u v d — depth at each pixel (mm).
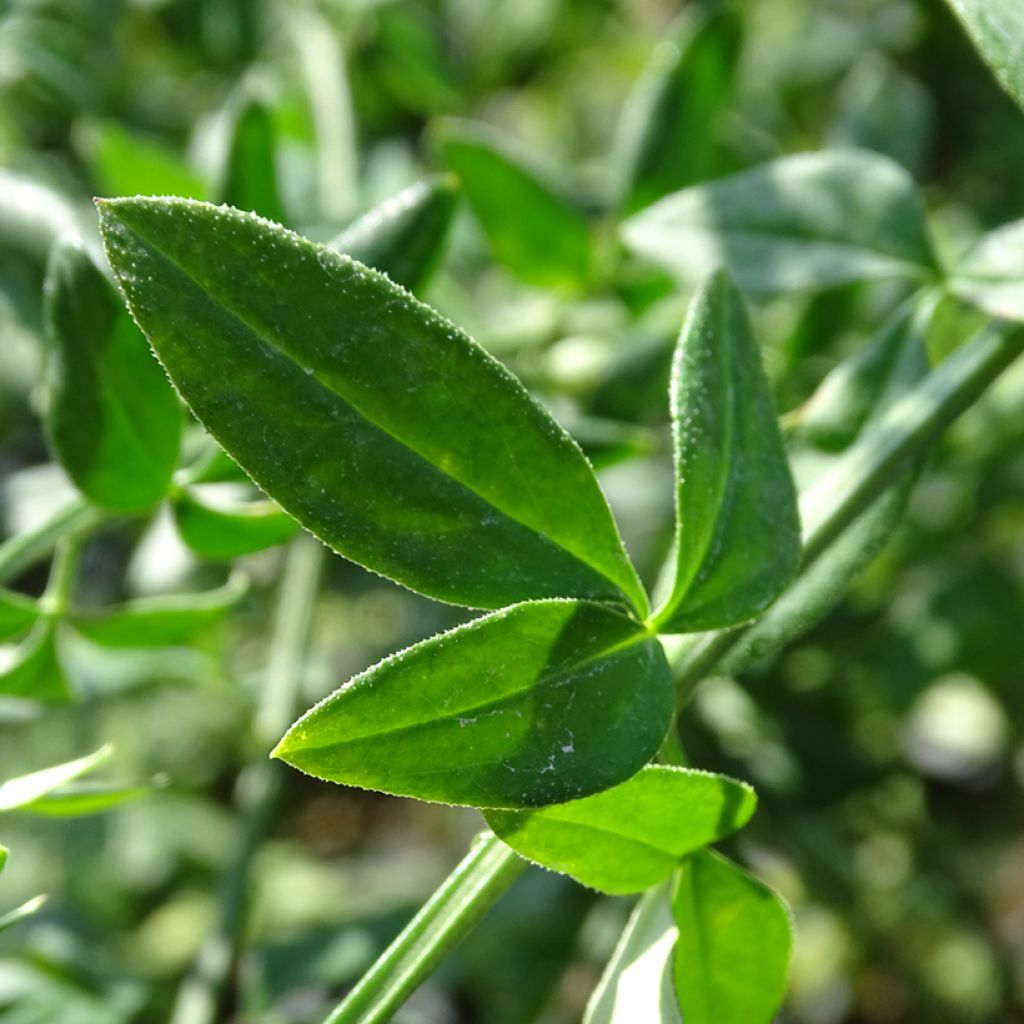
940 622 212
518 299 220
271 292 95
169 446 124
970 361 120
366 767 93
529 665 96
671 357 180
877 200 137
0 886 248
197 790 258
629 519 211
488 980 215
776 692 200
